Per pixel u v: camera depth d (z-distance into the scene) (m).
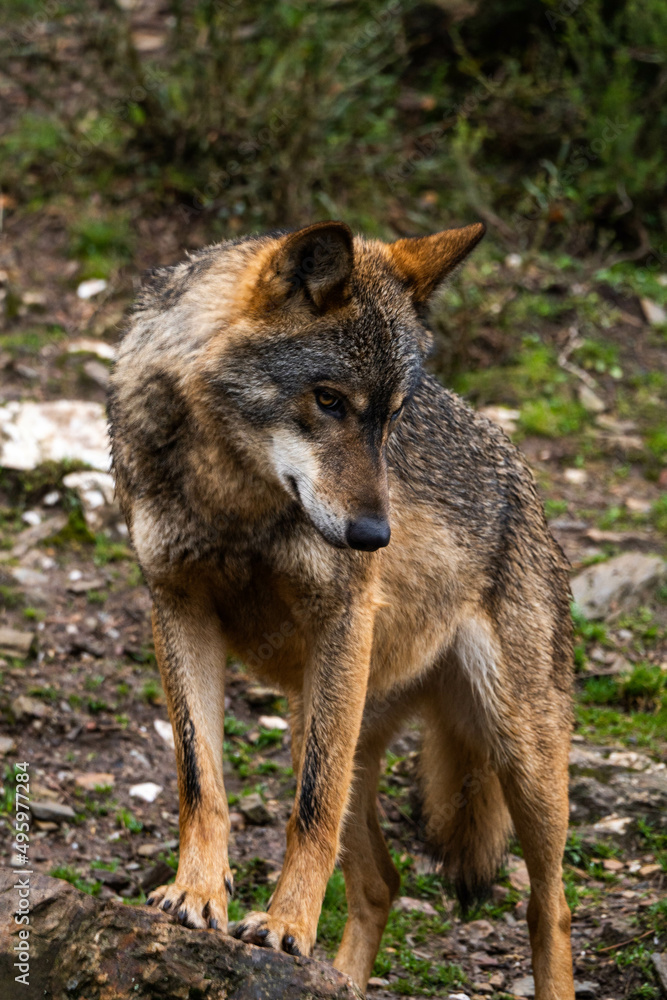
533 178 21.59
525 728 8.28
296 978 5.56
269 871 9.30
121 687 11.11
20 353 15.99
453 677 8.54
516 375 18.05
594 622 13.31
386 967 8.45
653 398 18.23
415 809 9.62
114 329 16.70
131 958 5.45
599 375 18.56
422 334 7.23
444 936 9.16
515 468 8.86
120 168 20.00
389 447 7.64
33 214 19.08
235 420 6.48
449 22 23.48
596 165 21.64
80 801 9.76
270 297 6.47
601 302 20.02
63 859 8.96
